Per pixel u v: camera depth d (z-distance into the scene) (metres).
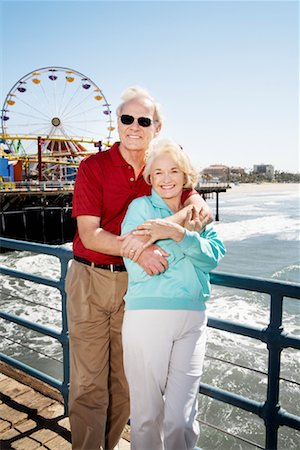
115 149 2.02
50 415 2.79
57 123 48.47
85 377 2.15
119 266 2.10
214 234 1.85
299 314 11.80
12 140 46.78
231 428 6.13
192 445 1.77
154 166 1.79
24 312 11.40
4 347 9.13
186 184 1.85
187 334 1.76
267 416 1.97
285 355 8.47
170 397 1.73
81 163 2.05
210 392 2.17
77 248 2.17
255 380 7.57
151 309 1.72
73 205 2.02
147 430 1.79
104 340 2.19
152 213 1.82
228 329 2.07
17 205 29.34
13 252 23.36
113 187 2.01
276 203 84.06
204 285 1.80
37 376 2.94
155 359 1.71
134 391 1.79
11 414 2.79
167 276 1.73
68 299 2.18
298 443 5.79
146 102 1.97
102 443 2.21
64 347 2.72
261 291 1.93
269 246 28.67
